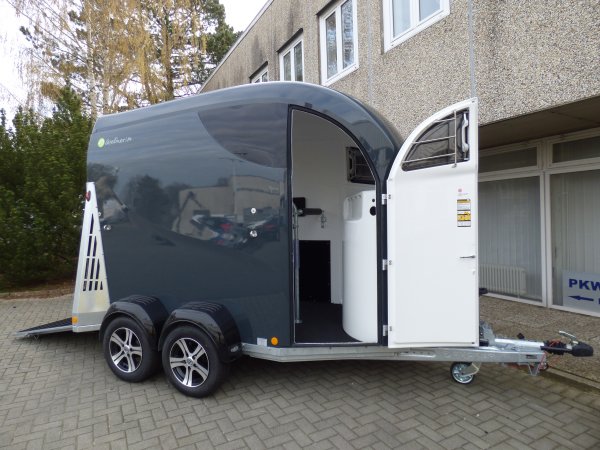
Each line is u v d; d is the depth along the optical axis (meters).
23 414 3.15
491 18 4.62
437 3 5.48
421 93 5.71
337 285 4.76
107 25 12.37
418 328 3.09
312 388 3.50
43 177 7.47
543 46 4.12
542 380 3.61
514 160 6.20
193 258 3.53
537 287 6.02
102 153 3.97
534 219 6.02
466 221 3.00
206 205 3.48
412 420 2.97
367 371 3.84
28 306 6.79
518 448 2.63
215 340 3.16
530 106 4.29
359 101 3.36
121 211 3.83
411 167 3.05
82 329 3.94
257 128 3.32
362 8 6.87
